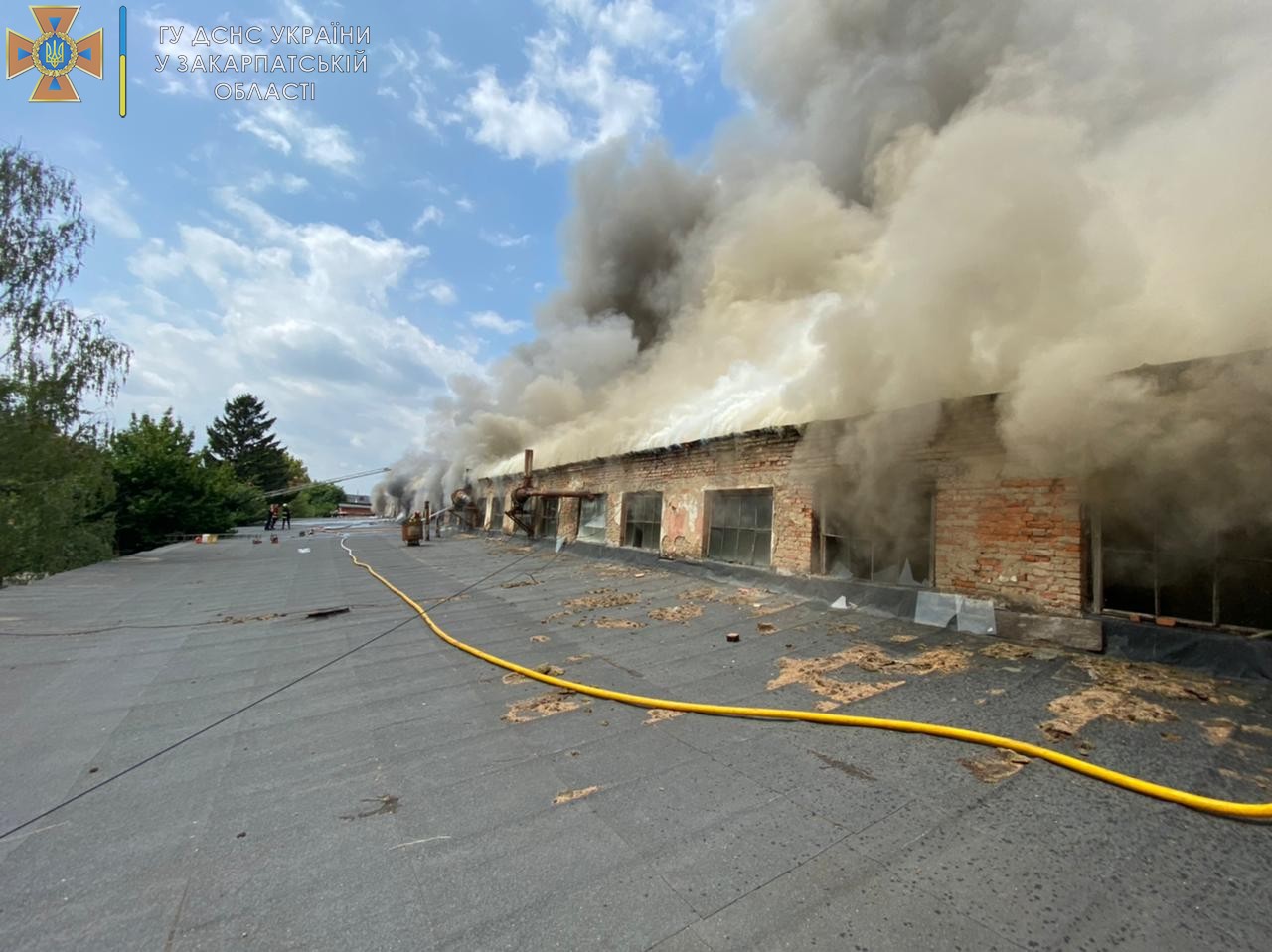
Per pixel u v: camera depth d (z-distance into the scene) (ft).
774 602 21.13
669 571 28.84
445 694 14.02
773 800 8.25
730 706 11.91
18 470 51.06
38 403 52.60
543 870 6.93
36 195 54.80
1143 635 12.84
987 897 6.00
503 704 13.12
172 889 6.84
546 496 44.32
